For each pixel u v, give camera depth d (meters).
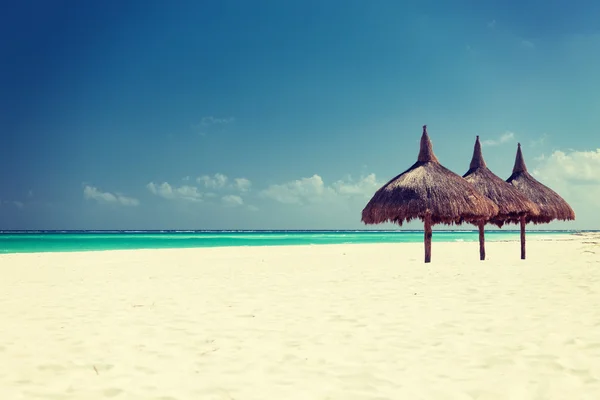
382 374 3.82
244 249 25.12
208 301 7.39
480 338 4.90
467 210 13.90
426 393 3.39
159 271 12.42
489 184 15.91
